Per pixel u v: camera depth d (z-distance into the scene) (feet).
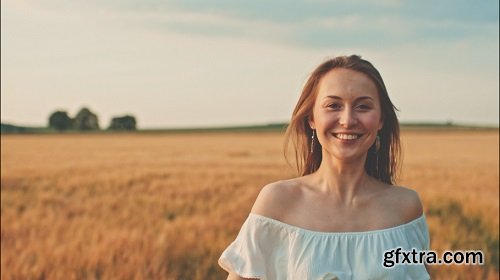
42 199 43.88
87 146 132.36
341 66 6.96
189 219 33.35
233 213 35.99
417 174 60.90
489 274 22.76
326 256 6.83
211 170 66.28
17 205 41.91
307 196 7.14
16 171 64.08
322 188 7.17
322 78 7.05
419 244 7.26
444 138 179.11
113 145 140.05
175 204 40.63
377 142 7.95
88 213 37.73
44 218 34.01
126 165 74.79
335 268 6.79
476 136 195.62
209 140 179.52
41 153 102.12
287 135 7.87
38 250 25.09
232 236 29.25
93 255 23.20
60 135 208.95
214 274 23.75
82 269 22.61
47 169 67.00
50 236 27.84
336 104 6.88
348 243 6.89
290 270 6.88
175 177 58.90
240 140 179.83
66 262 23.20
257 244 6.98
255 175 61.31
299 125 7.77
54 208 40.40
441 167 71.41
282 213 7.09
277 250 7.04
